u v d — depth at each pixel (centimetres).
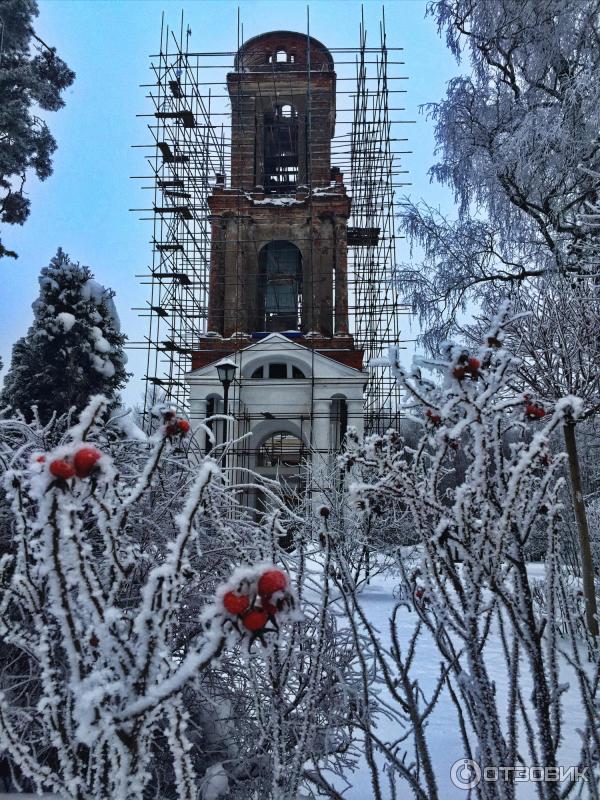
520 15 1268
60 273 2206
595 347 762
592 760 236
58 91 2334
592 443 1184
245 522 381
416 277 1314
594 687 241
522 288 910
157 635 176
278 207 2855
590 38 1240
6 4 2161
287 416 2430
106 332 2220
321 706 339
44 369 2055
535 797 357
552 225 1186
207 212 2992
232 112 3025
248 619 158
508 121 1289
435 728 511
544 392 759
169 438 220
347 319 2697
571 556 1017
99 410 176
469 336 1056
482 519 236
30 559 237
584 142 1112
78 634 172
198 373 2478
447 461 317
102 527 197
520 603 234
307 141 3080
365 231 2955
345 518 654
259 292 2944
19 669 336
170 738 175
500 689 612
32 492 165
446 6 1341
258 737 340
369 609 1089
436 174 1355
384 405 2439
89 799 183
